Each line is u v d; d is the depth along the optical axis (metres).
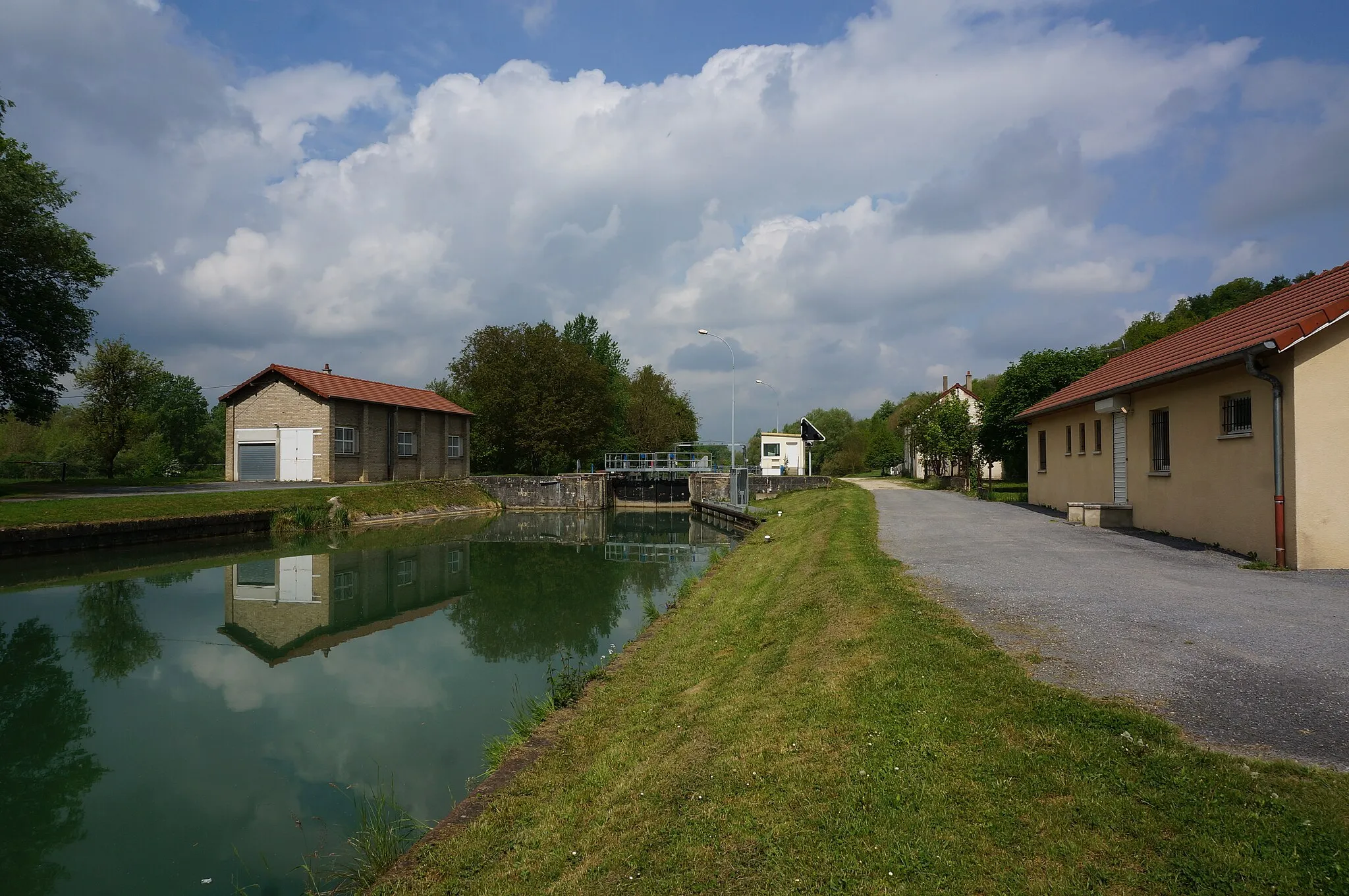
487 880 4.50
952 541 14.74
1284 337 10.86
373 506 37.00
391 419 46.12
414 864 4.89
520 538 33.28
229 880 5.89
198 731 9.33
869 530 16.64
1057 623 7.66
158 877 5.98
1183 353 15.69
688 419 90.44
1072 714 5.11
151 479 43.50
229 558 24.69
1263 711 5.14
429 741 8.84
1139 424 16.92
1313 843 3.50
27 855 6.36
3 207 28.52
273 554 25.56
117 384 43.84
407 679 11.65
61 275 32.28
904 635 7.29
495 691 10.95
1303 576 10.37
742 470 38.75
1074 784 4.23
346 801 7.21
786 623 9.31
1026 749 4.71
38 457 60.44
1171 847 3.60
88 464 49.38
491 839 5.05
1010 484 37.78
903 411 66.00
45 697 10.80
